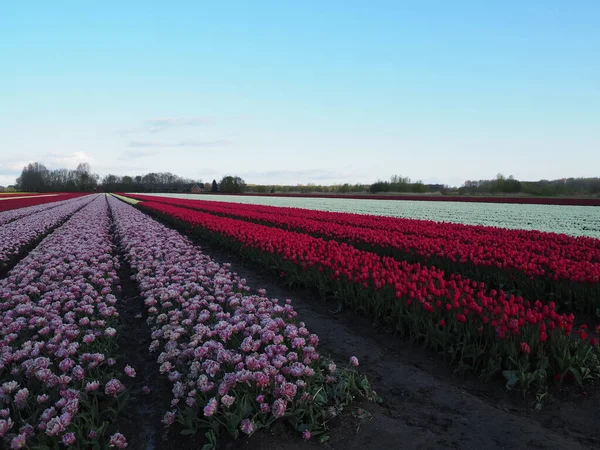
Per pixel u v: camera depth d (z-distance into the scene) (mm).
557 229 19719
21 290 8562
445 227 17578
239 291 8891
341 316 8102
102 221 24578
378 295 7461
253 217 22891
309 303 9023
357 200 52656
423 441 4211
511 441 4156
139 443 4438
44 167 148750
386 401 5020
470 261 10258
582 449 4000
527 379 4988
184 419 4527
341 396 4883
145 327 7699
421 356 6207
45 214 29406
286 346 5422
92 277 9992
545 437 4203
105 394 5109
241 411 4281
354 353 6406
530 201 42500
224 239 15523
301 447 4152
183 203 41969
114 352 6492
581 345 5355
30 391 4996
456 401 4961
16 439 3699
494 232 16141
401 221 20359
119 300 9477
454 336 6043
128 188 130000
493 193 69750
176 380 5039
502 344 5449
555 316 5629
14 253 14180
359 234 14742
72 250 13594
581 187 64625
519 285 8852
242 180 116312
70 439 3838
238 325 5746
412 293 6824
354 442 4230
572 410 4664
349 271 8805
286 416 4414
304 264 9844
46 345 5840
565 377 5215
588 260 9977
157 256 12461
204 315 6383
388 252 12523
